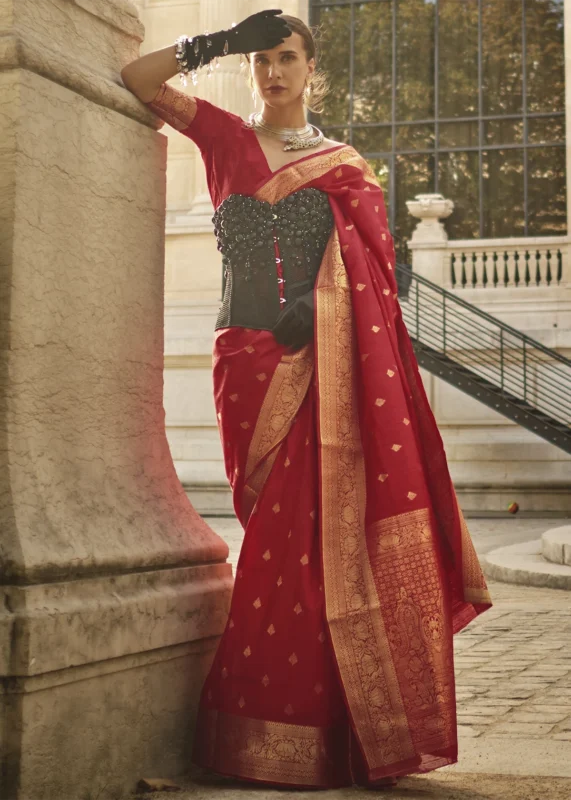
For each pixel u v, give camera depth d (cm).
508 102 2131
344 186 312
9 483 248
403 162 2172
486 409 1859
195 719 296
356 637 279
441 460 301
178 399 1941
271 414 300
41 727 237
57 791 241
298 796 268
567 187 1986
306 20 2183
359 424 294
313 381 301
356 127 2192
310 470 294
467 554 295
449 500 298
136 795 264
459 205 2142
